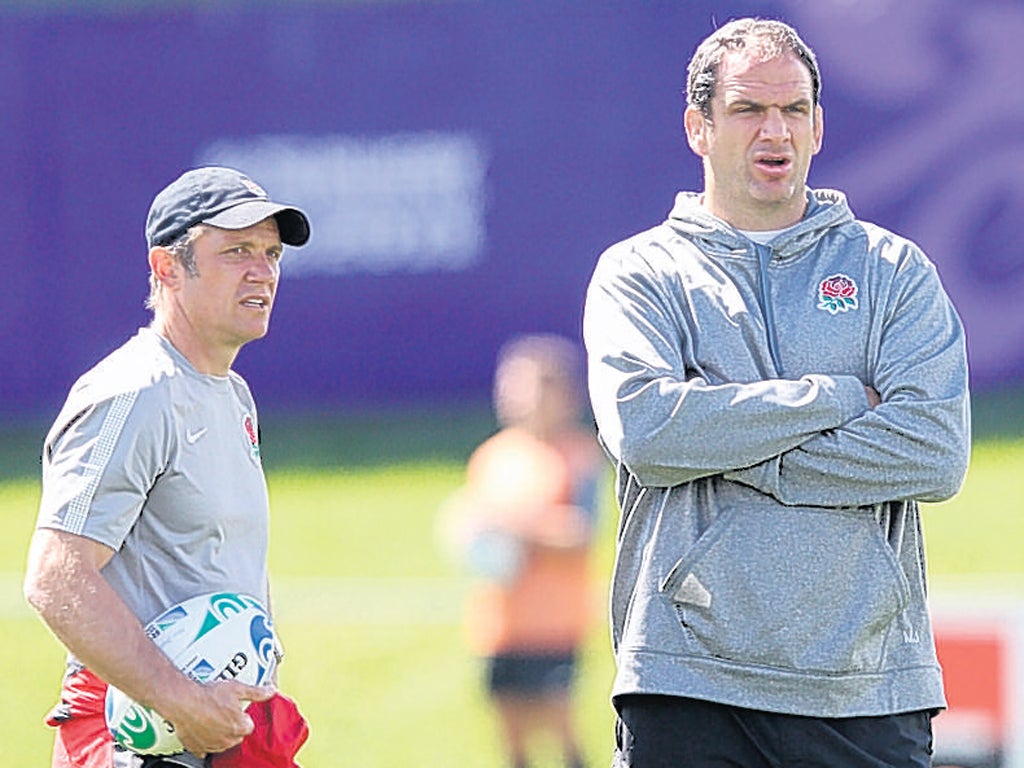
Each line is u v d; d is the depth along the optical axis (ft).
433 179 196.24
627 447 53.36
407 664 131.95
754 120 55.01
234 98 197.88
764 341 54.49
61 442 52.60
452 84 195.62
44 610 51.16
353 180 196.95
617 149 193.88
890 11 185.26
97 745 54.70
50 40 198.08
